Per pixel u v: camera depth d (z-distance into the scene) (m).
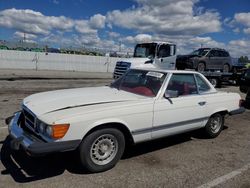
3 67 25.30
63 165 4.03
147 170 4.02
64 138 3.46
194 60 15.30
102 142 3.85
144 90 4.68
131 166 4.14
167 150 4.93
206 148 5.14
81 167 3.93
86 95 4.41
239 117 8.17
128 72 5.42
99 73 27.19
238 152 5.00
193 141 5.54
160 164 4.27
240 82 11.66
